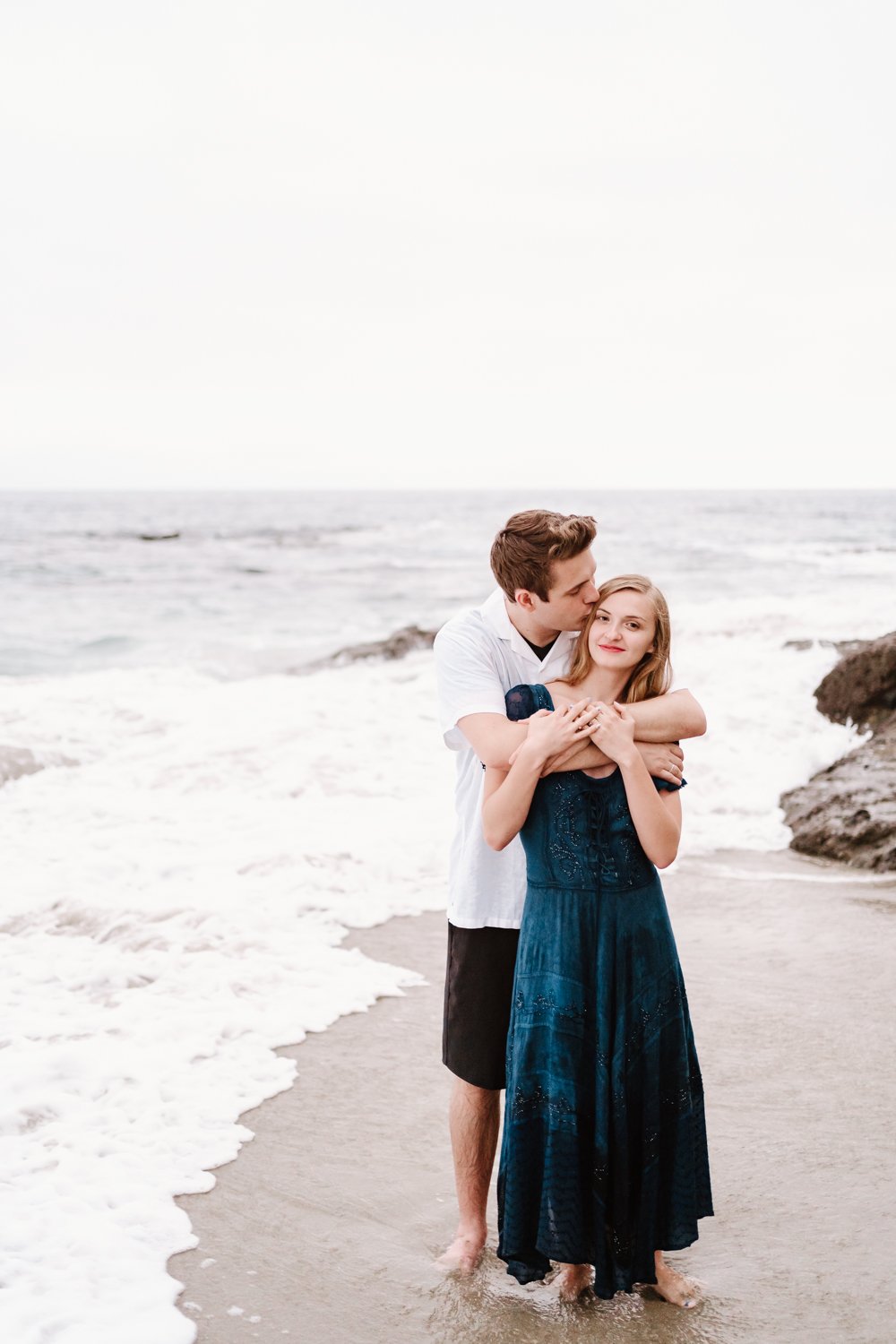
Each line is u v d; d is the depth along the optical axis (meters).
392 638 15.66
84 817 7.89
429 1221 3.31
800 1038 4.45
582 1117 2.77
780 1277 3.00
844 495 140.50
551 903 2.81
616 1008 2.78
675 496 140.38
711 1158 3.59
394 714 10.67
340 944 5.62
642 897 2.82
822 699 9.65
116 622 24.08
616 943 2.78
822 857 7.13
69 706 11.22
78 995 4.98
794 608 16.70
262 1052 4.39
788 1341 2.74
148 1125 3.80
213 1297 2.93
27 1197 3.35
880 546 43.00
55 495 176.50
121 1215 3.27
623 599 2.90
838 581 27.84
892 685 9.16
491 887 3.04
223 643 20.95
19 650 20.08
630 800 2.76
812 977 5.09
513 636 3.06
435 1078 4.23
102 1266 3.02
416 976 5.21
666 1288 2.93
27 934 5.73
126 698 11.54
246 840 7.21
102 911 5.87
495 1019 3.03
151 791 8.56
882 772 7.85
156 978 5.17
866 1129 3.75
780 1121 3.82
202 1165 3.59
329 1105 4.02
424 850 6.99
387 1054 4.43
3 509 92.81
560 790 2.82
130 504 113.31
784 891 6.36
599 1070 2.75
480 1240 3.12
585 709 2.77
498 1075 3.04
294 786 8.52
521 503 114.69
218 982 5.04
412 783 8.68
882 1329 2.78
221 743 9.62
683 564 33.91
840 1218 3.26
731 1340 2.75
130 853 6.88
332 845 7.01
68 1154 3.60
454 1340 2.76
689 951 5.43
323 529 62.53
